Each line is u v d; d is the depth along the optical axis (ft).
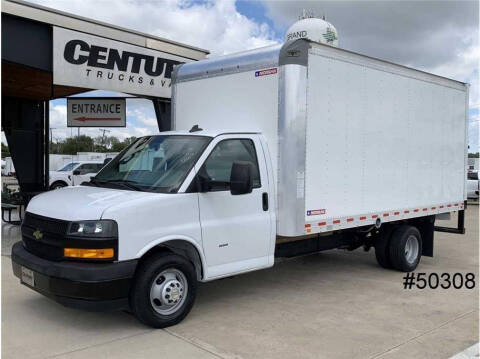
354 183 21.53
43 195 17.95
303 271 25.49
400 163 24.32
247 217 18.30
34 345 14.62
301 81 18.67
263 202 18.76
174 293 16.24
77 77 31.35
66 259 14.96
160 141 19.13
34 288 15.74
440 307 19.25
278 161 18.92
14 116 40.83
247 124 19.99
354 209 21.59
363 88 21.84
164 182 17.02
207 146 17.58
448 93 27.86
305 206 19.17
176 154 17.90
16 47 28.99
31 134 41.32
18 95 40.52
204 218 17.03
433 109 26.63
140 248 15.25
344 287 22.21
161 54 35.60
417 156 25.53
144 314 15.56
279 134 18.81
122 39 33.42
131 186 17.38
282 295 20.70
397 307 19.17
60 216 15.38
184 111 22.82
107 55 32.71
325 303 19.58
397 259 24.98
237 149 18.40
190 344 14.88
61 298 14.88
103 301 14.65
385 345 15.14
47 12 29.73
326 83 19.94
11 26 28.63
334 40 28.09
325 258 29.09
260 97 19.48
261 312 18.24
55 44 30.09
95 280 14.39
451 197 28.48
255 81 19.65
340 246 23.86
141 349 14.42
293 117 18.57
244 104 20.10
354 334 16.06
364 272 25.41
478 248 33.24
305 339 15.52
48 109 41.78
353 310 18.69
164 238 15.83
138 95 35.50
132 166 18.78
